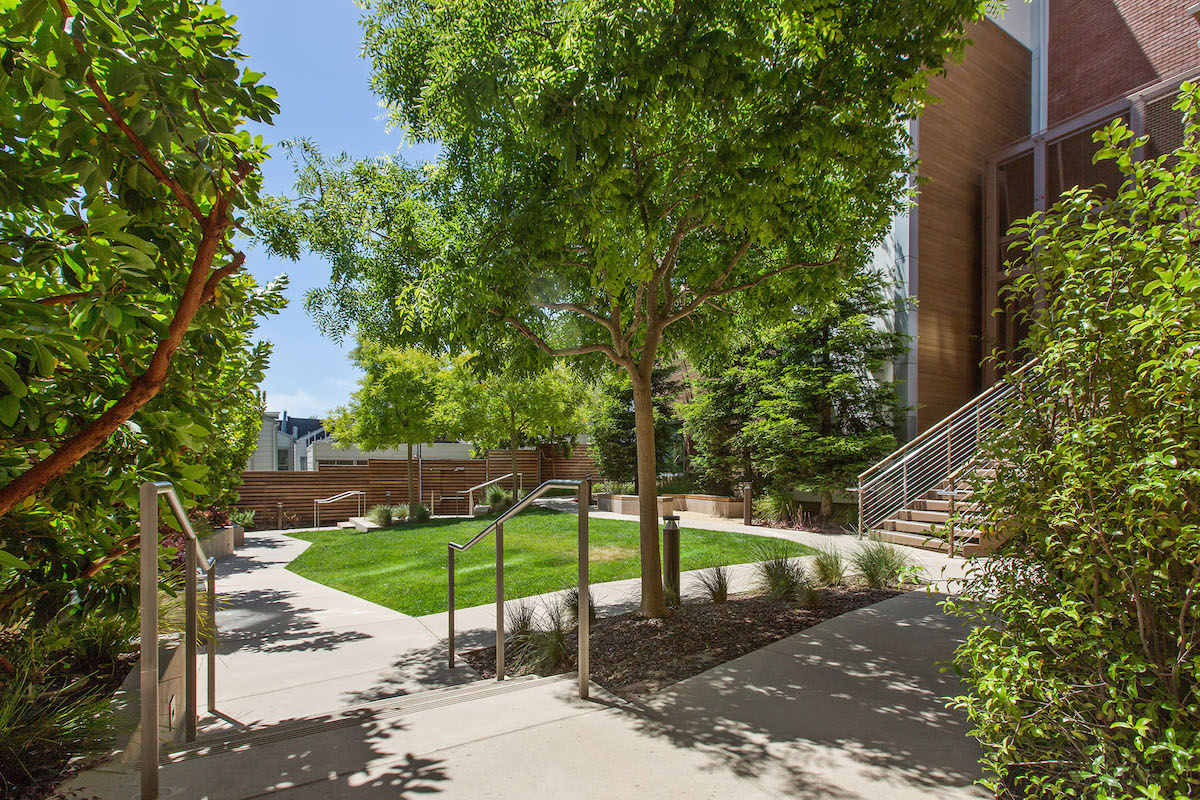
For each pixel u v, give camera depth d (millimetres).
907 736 3006
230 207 2312
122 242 2035
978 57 15453
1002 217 14742
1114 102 12695
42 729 2518
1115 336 2000
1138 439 1944
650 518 5504
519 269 4949
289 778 2572
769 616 5266
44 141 2236
